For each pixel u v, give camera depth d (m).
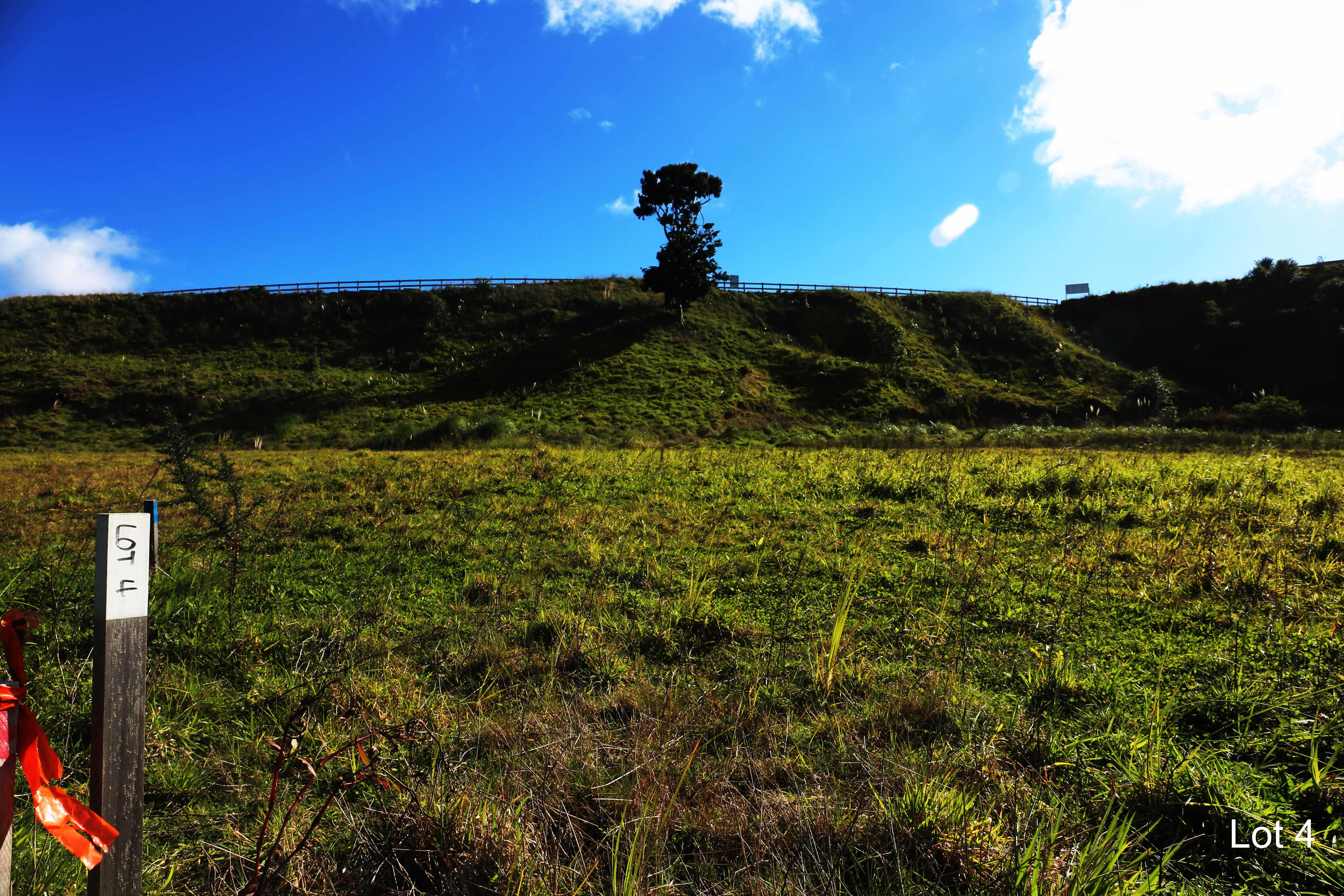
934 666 4.67
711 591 6.09
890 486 10.59
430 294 53.44
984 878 2.58
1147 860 2.76
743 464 13.81
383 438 30.33
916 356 48.81
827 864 2.75
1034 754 3.51
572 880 2.62
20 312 49.47
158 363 44.62
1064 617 5.44
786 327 53.66
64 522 10.11
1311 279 51.44
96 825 1.75
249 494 11.88
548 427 33.22
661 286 50.12
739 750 3.60
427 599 6.19
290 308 51.59
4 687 1.76
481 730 3.75
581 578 6.75
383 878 2.75
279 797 3.31
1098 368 48.81
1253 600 5.65
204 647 5.08
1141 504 9.20
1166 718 3.77
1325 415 37.69
